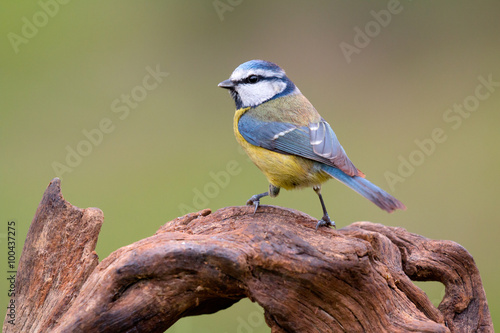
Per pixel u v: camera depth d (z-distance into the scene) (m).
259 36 16.55
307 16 16.58
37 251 6.21
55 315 5.97
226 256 5.29
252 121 7.69
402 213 13.38
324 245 5.52
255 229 5.61
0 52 15.23
